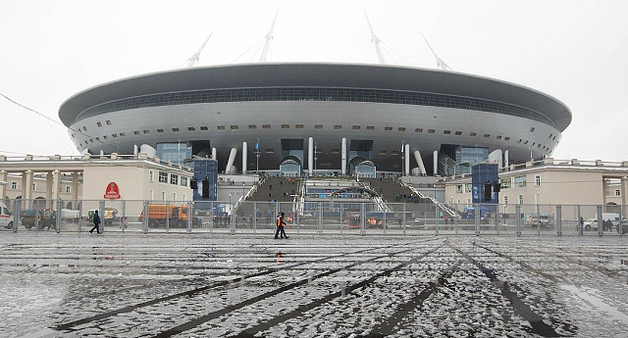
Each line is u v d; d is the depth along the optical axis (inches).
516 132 3703.3
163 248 705.6
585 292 346.6
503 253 653.9
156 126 3540.8
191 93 3548.2
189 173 2249.0
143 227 1139.9
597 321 260.8
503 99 3693.4
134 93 3595.0
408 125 3474.4
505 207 1238.3
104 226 1163.9
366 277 416.8
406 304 302.8
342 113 3371.1
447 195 2819.9
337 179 2876.5
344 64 3201.3
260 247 740.0
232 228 1151.6
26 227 1174.3
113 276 415.8
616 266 506.0
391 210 1171.3
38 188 2829.7
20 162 1925.4
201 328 243.1
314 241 903.7
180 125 3501.5
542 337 229.5
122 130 3646.7
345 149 3476.9
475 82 3410.4
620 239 1032.2
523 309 289.3
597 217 1171.3
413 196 2425.0
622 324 254.2
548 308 292.5
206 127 3481.8
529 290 353.7
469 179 2501.2
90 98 3722.9
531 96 3634.4
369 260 552.7
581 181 1863.9
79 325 248.4
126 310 283.3
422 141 3582.7
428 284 379.9
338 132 3469.5
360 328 244.7
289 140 3641.7
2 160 1956.2
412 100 3518.7
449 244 835.4
